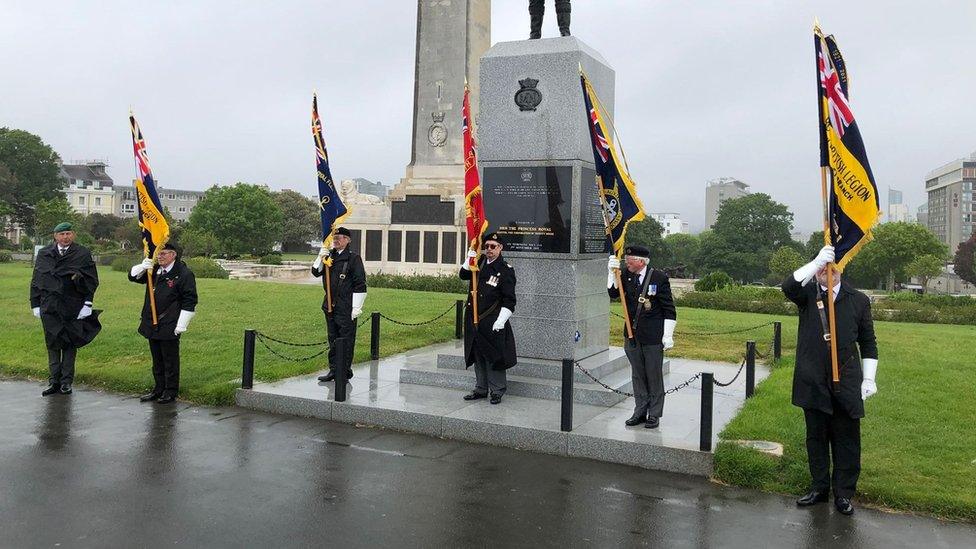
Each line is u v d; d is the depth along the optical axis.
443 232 33.38
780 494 6.30
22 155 74.69
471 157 8.97
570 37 10.15
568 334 9.83
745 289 29.66
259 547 4.98
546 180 9.98
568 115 9.89
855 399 5.80
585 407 8.72
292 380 9.95
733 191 177.12
